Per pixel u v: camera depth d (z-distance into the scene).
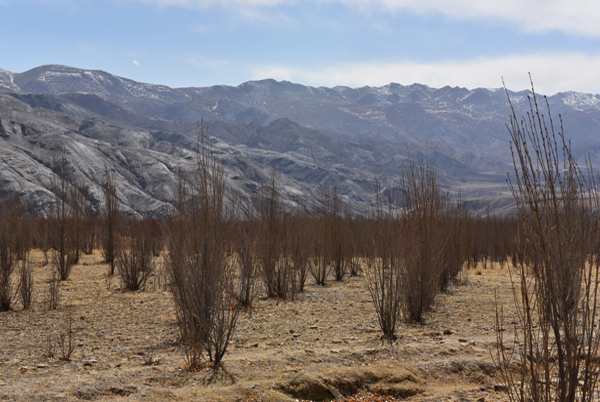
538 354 4.14
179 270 7.90
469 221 26.27
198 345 6.97
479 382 6.51
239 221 11.73
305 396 5.98
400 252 9.98
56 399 5.42
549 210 3.83
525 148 3.90
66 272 17.44
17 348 7.95
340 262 19.05
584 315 3.83
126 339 8.66
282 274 14.35
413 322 10.20
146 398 5.53
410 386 6.32
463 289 15.95
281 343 8.27
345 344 8.20
